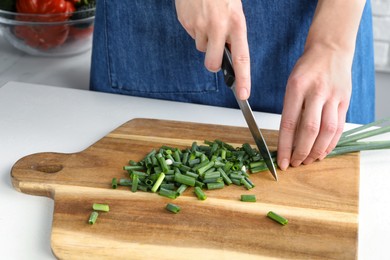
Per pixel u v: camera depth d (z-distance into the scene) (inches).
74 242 32.5
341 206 34.6
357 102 47.5
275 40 44.3
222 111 44.0
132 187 35.5
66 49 52.5
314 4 43.1
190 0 36.1
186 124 41.4
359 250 33.1
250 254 31.9
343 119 38.1
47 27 49.8
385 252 33.0
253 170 37.1
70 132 41.5
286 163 37.3
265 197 35.2
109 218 33.8
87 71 51.6
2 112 43.1
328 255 31.9
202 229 33.2
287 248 32.2
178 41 44.7
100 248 32.3
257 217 33.9
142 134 40.3
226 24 35.4
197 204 34.7
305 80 37.4
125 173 37.1
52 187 35.8
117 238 32.8
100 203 34.8
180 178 35.7
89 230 33.2
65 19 49.8
